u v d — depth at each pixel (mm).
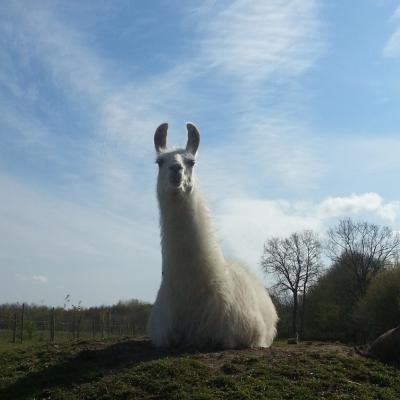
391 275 12484
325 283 16984
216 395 2143
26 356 3215
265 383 2244
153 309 3154
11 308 12430
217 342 2703
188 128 2932
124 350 2928
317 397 2154
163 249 2760
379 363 2594
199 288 2678
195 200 2693
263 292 3402
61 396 2322
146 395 2193
